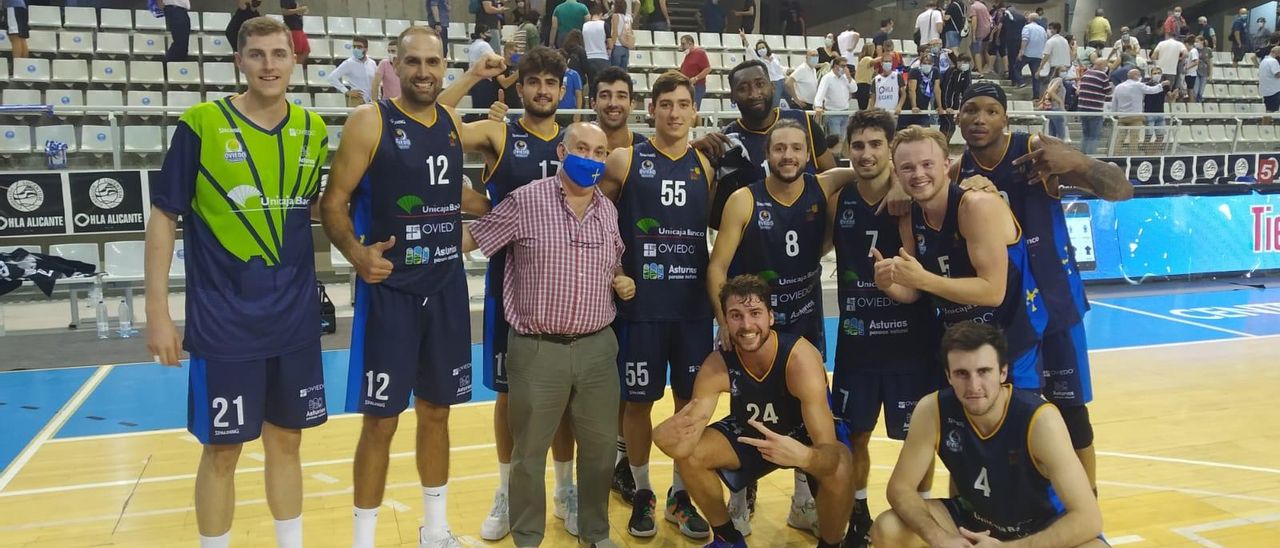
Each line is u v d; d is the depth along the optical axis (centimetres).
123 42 1356
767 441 360
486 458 538
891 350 393
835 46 1655
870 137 375
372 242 361
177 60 1310
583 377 379
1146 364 773
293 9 1330
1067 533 302
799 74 1348
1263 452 546
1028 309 378
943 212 364
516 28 1406
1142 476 504
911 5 1981
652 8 1627
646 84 1517
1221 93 1767
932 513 341
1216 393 682
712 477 385
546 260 369
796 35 1808
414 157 355
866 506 408
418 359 375
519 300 377
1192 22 2244
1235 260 1220
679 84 400
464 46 1473
